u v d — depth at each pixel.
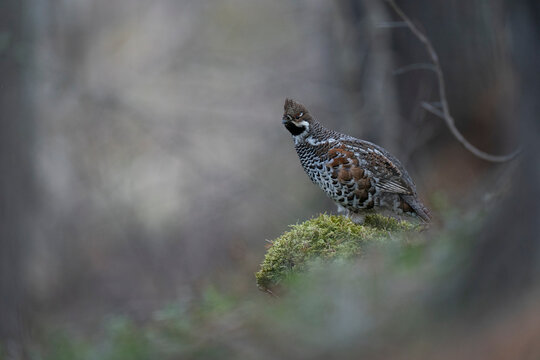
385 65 16.77
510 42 5.68
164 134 24.30
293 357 6.12
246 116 25.08
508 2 5.60
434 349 5.11
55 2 26.52
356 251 7.32
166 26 30.59
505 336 4.69
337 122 20.27
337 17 20.23
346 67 18.95
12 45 16.91
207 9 29.83
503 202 5.12
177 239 22.44
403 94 16.55
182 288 14.76
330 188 9.17
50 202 23.25
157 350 8.30
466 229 7.05
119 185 24.34
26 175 17.33
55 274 22.23
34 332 15.09
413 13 15.84
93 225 24.02
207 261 21.25
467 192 13.04
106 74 28.16
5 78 16.84
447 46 15.43
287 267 7.48
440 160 15.66
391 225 8.88
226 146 25.94
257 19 29.64
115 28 31.14
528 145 5.09
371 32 17.09
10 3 17.12
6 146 16.61
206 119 25.52
